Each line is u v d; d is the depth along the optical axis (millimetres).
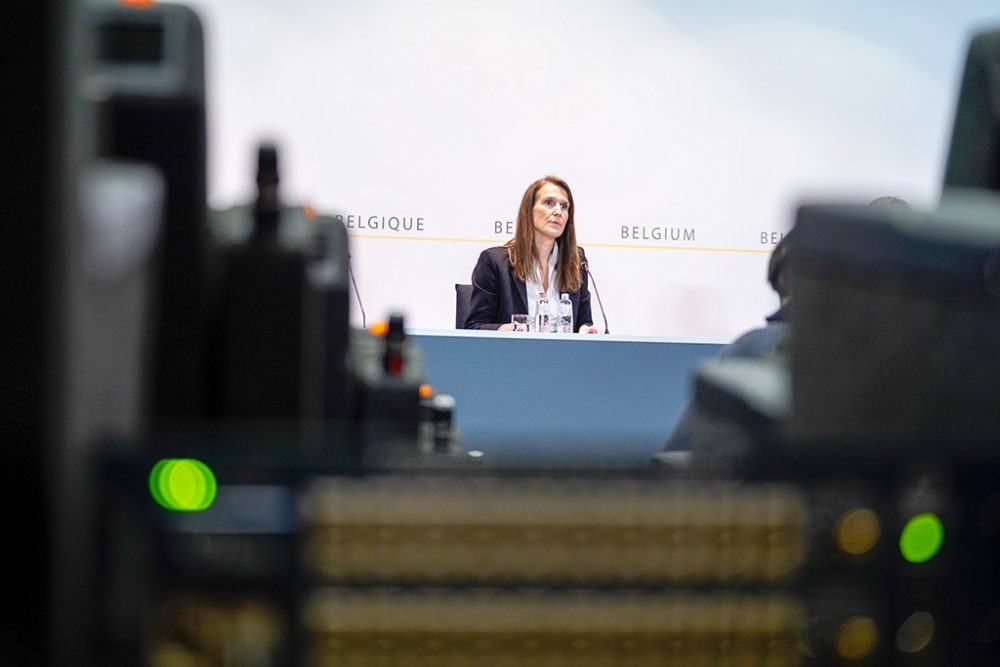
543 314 12344
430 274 15648
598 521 1156
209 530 1130
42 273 1054
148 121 1998
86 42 1130
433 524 1144
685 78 16219
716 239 16406
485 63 15641
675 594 1169
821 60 16656
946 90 17062
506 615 1150
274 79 15227
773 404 1540
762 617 1178
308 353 2189
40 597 1087
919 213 1445
